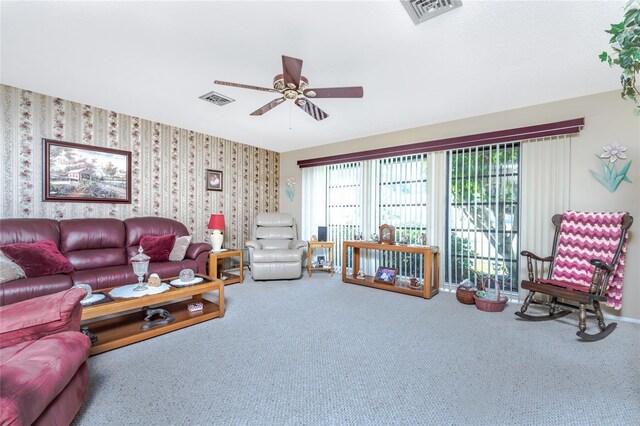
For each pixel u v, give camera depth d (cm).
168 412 146
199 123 403
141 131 384
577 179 300
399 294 362
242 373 182
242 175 515
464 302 324
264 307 309
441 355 206
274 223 503
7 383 100
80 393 141
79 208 336
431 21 185
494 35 200
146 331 231
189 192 438
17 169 295
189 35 203
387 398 159
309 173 537
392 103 323
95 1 170
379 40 206
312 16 182
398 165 428
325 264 490
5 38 207
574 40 204
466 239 367
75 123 330
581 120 292
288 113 359
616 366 192
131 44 214
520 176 330
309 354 207
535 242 320
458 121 374
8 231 267
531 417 144
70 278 260
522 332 247
